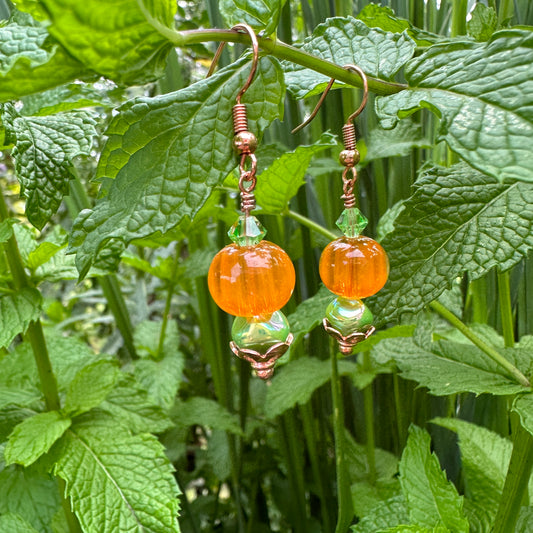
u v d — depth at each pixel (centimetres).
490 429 16
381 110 8
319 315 13
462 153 6
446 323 16
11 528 13
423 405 17
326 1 16
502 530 11
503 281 13
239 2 8
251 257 8
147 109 8
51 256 13
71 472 12
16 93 7
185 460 23
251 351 9
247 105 8
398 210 14
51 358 16
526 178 6
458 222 10
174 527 12
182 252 31
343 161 10
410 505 11
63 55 7
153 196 8
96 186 28
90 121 12
